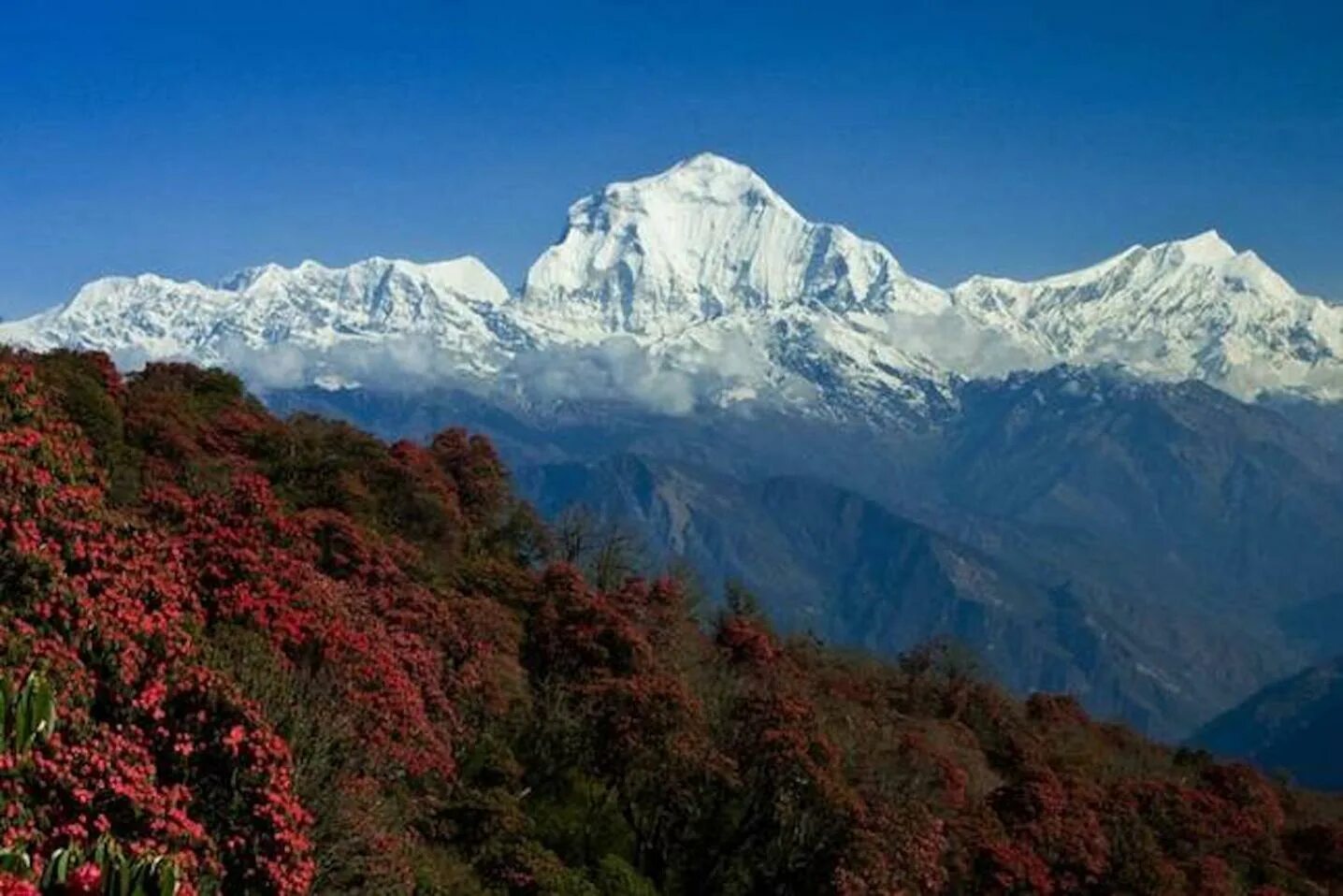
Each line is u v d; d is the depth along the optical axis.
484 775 57.00
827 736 65.50
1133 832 75.38
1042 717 125.69
